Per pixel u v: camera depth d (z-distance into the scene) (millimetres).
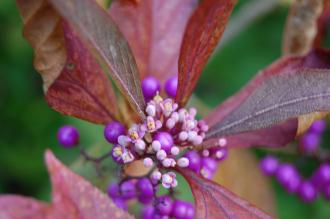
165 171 141
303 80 138
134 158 137
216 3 130
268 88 141
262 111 141
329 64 154
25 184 300
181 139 139
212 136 145
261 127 140
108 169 166
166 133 136
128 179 151
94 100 145
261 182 187
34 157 301
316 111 135
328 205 290
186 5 158
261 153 257
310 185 204
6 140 305
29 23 130
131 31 155
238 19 242
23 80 320
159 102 139
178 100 141
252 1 311
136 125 135
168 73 158
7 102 314
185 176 138
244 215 133
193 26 131
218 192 135
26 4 128
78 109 143
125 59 130
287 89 139
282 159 208
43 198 282
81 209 119
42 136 305
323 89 136
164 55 157
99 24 123
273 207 187
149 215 157
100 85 144
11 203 112
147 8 155
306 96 137
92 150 179
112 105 147
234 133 143
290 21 182
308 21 180
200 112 213
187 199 227
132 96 133
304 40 182
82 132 259
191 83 139
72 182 119
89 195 120
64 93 141
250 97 142
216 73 325
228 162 183
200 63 138
